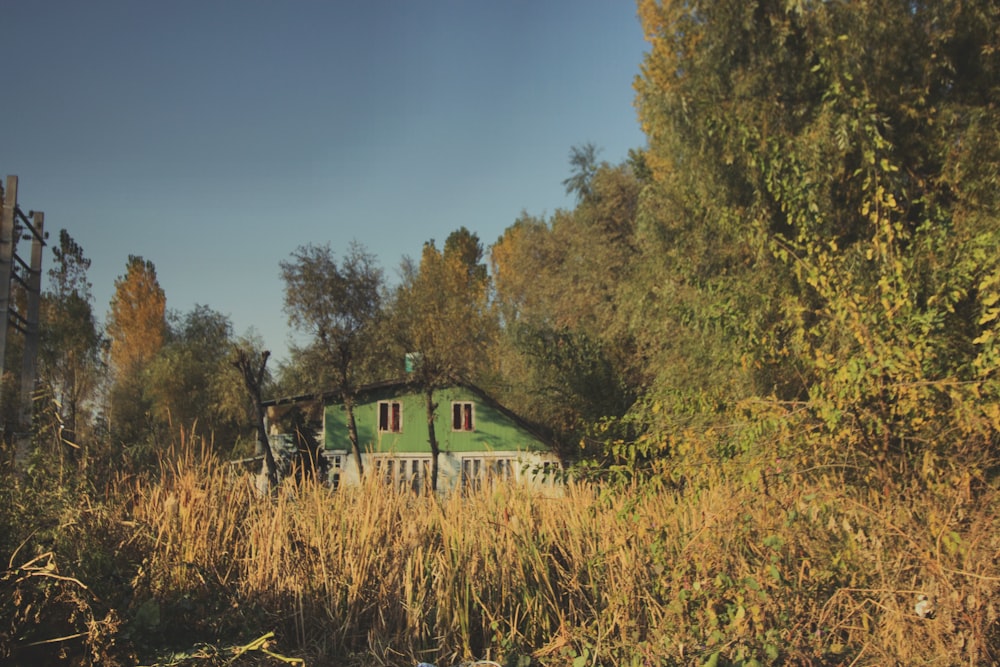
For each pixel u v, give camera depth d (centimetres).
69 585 456
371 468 724
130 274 5550
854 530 575
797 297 750
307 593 576
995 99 1156
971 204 1048
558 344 2411
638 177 1738
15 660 427
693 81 1407
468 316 3062
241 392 3128
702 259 1326
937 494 561
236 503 664
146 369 4441
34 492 548
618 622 578
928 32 1205
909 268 660
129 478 681
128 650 472
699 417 653
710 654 499
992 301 588
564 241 3691
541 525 701
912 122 1176
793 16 1303
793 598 546
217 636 530
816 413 603
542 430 2688
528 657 547
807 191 775
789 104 1296
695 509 659
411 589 581
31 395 672
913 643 503
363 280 2866
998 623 500
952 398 578
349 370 2917
